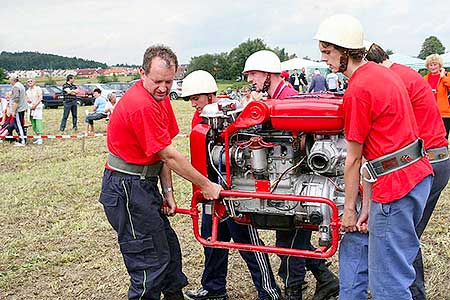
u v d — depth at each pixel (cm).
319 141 341
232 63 4862
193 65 4919
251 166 358
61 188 900
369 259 324
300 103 335
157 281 381
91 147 1402
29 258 573
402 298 318
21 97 1439
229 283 504
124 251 382
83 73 7581
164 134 358
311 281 494
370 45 399
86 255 581
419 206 316
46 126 1989
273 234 621
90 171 1046
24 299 481
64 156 1263
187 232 645
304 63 2908
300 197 337
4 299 482
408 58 2720
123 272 532
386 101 304
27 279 521
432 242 589
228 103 379
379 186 313
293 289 417
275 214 365
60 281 515
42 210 766
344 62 317
